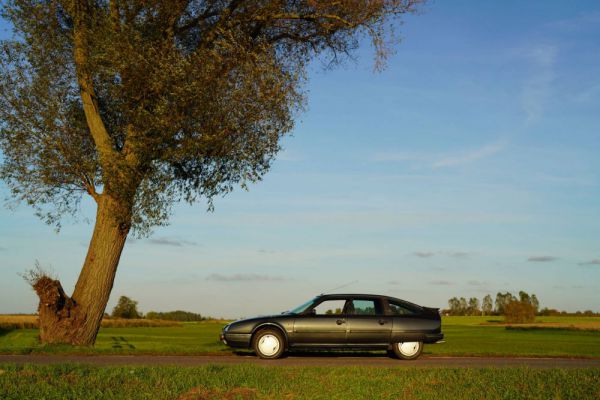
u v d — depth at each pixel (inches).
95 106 760.3
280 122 735.7
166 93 701.3
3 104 745.0
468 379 429.1
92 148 788.0
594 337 2177.7
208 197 765.9
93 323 759.1
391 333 608.1
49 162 751.1
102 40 692.7
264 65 728.3
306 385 399.5
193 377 416.2
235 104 708.0
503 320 3823.8
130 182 715.4
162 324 3117.6
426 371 464.8
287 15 778.2
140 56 677.3
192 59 715.4
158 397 358.9
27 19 732.7
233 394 371.2
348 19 778.2
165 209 737.6
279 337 598.5
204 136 697.0
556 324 3511.3
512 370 475.8
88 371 434.0
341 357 634.2
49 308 739.4
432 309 629.0
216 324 3309.5
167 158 708.0
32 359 565.6
